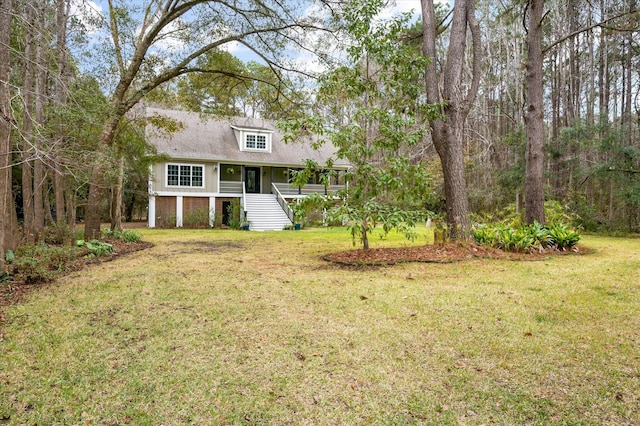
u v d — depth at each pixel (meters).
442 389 2.39
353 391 2.38
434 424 2.03
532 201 10.09
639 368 2.62
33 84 7.18
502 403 2.22
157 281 5.62
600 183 15.48
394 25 7.55
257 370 2.67
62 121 6.77
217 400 2.28
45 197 11.69
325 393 2.35
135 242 11.42
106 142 9.61
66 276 6.04
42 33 5.69
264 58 11.23
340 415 2.12
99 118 8.27
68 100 6.83
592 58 17.52
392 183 7.13
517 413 2.12
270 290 4.99
